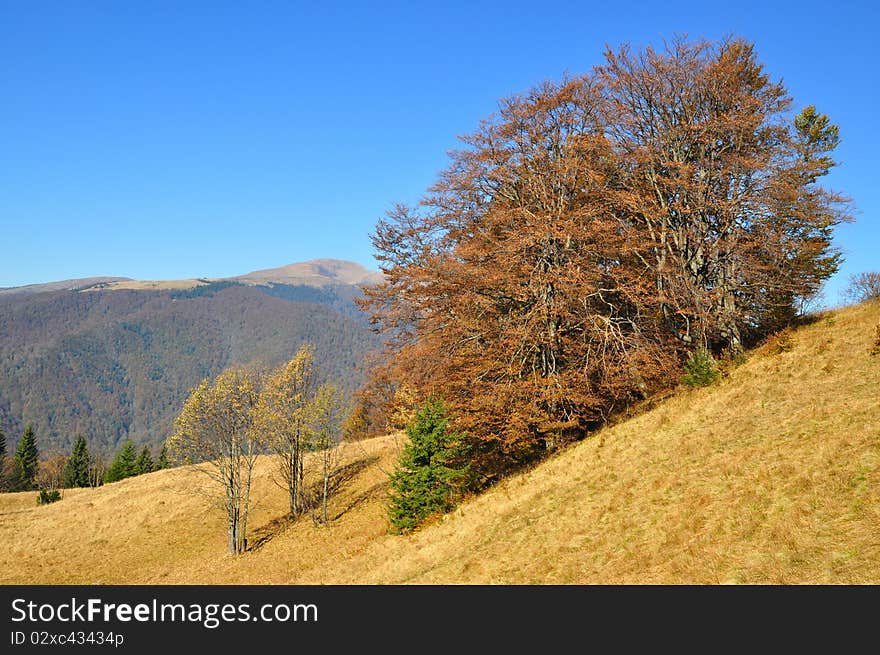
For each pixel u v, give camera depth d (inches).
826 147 1400.1
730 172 932.6
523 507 753.6
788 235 924.6
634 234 940.6
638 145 967.6
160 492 1823.3
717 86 963.3
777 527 447.8
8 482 3425.2
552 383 877.8
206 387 1366.9
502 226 973.2
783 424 639.8
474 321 964.6
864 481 455.2
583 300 882.8
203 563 1274.6
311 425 1354.6
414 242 1120.8
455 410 964.0
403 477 959.0
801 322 1017.5
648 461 711.7
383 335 1126.4
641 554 512.7
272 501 1600.6
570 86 941.8
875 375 669.9
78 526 1641.2
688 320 983.0
